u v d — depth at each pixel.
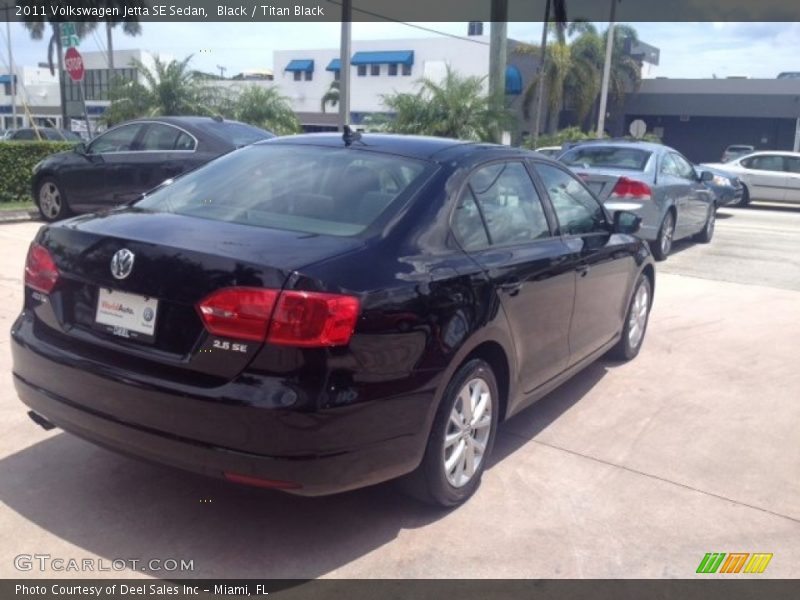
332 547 3.35
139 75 22.55
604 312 5.29
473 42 46.88
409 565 3.25
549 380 4.55
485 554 3.36
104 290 3.27
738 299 8.58
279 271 2.93
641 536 3.57
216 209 3.74
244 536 3.40
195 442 2.97
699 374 5.96
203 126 10.34
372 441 3.08
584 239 4.92
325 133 4.52
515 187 4.33
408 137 4.34
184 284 3.02
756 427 4.93
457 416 3.61
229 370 2.94
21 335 3.54
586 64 41.66
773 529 3.69
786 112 46.06
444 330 3.34
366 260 3.17
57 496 3.63
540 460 4.30
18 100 64.69
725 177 18.17
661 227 10.50
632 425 4.88
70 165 10.64
